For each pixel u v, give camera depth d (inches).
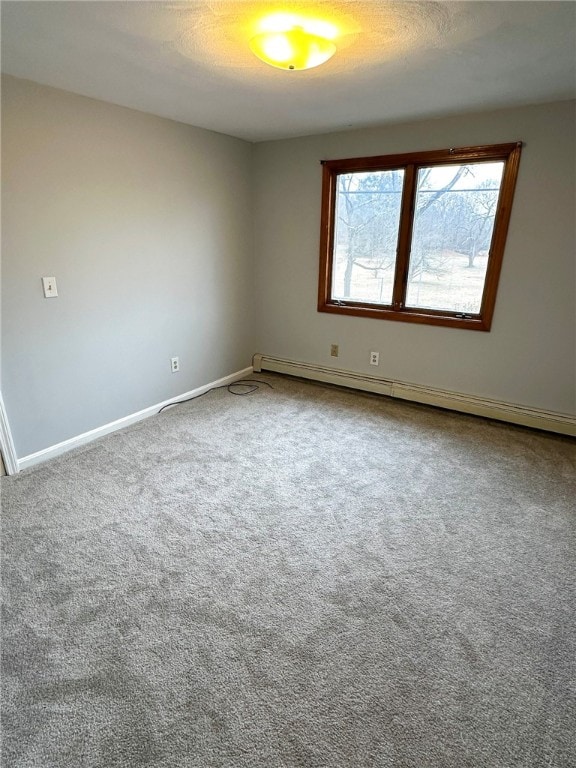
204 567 73.7
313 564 74.8
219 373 163.2
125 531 82.4
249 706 51.9
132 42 71.7
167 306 135.5
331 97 101.7
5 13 61.9
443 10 60.6
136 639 60.4
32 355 102.2
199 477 101.0
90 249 109.7
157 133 120.3
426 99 102.9
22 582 69.9
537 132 108.1
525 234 115.6
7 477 100.2
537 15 62.0
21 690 53.4
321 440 119.8
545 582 71.7
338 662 57.6
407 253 136.3
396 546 79.5
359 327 151.6
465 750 47.8
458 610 66.0
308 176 146.9
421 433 124.3
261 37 66.7
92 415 119.1
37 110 93.0
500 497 94.7
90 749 47.3
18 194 93.0
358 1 58.4
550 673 56.6
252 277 170.9
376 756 47.0
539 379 123.4
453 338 134.0
